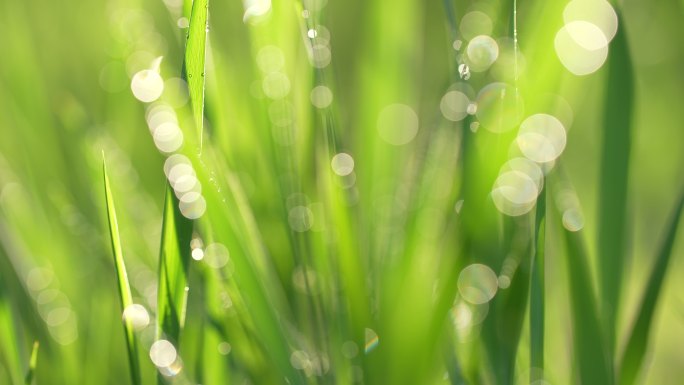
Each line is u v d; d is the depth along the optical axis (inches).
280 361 15.3
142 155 20.1
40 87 19.9
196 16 15.3
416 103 20.0
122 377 17.4
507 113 15.7
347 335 15.9
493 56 16.3
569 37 16.6
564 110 18.1
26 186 19.1
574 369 15.6
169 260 15.2
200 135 15.3
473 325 15.6
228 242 15.4
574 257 15.5
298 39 17.4
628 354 15.6
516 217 15.6
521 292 15.4
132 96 20.2
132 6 20.3
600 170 16.1
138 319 15.3
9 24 20.2
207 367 15.9
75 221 18.4
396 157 18.6
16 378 15.9
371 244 17.0
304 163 16.8
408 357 15.6
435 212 16.5
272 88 17.0
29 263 17.5
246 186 17.0
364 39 20.0
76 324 17.2
